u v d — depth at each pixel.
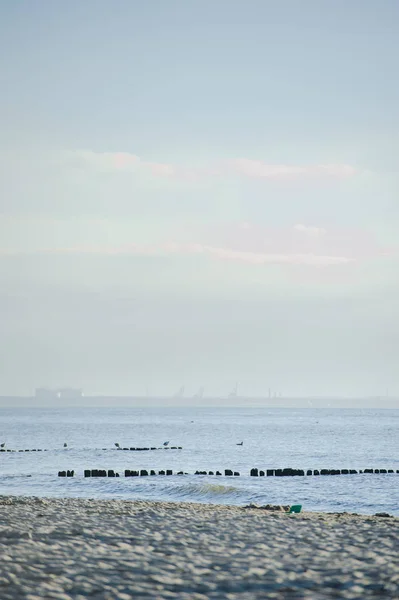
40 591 62.25
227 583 68.88
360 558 82.00
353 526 116.06
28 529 103.12
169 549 88.12
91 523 114.19
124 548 88.19
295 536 101.38
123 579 69.75
